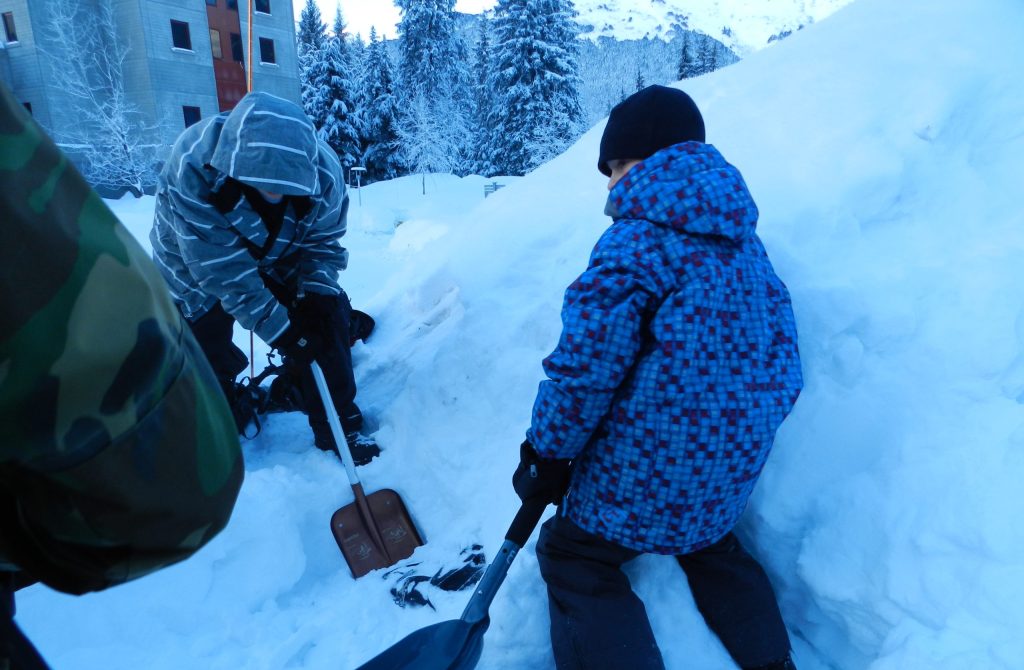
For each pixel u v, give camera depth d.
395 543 2.30
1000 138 2.15
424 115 25.88
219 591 2.00
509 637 1.67
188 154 2.24
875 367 1.76
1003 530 1.37
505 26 25.62
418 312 3.57
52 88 17.08
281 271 2.71
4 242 0.46
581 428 1.39
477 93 34.44
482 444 2.38
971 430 1.55
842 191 2.12
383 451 2.69
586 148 3.45
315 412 2.70
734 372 1.39
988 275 1.77
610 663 1.43
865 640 1.52
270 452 2.90
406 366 3.18
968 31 2.42
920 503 1.51
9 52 17.08
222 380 2.90
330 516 2.44
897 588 1.45
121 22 17.92
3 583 0.66
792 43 2.97
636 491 1.44
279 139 2.10
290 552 2.17
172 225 2.40
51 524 0.56
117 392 0.52
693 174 1.37
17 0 16.50
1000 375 1.62
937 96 2.22
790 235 2.06
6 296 0.46
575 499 1.56
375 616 1.97
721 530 1.55
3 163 0.47
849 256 2.03
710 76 3.23
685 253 1.37
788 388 1.48
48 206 0.49
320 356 2.64
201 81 19.48
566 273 2.71
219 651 1.84
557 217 3.00
